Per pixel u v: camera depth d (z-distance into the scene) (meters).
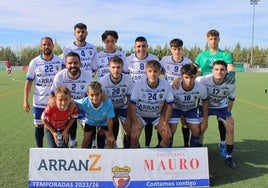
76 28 6.26
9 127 7.98
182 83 5.41
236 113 10.41
